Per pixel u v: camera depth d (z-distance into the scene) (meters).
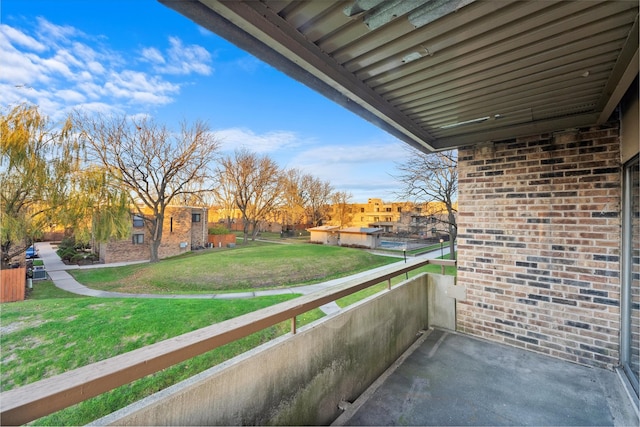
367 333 2.54
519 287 3.19
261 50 1.49
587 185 2.82
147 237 19.20
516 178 3.22
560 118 2.71
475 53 1.69
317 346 1.97
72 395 0.94
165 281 11.71
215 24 1.27
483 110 2.56
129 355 1.14
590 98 2.31
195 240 22.75
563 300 2.93
